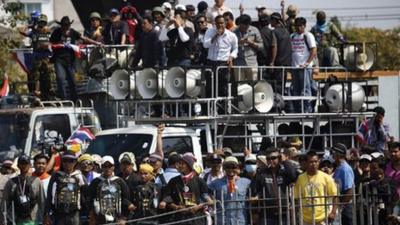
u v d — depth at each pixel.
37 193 33.25
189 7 44.88
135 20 47.41
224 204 34.62
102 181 33.12
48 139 40.12
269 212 34.97
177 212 33.16
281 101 41.25
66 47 45.12
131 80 41.25
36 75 46.16
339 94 42.59
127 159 34.12
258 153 39.47
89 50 45.25
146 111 41.53
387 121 45.88
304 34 43.56
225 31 41.31
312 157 34.44
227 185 34.66
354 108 42.97
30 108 40.88
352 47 45.44
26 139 39.84
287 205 34.41
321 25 47.94
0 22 54.34
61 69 45.03
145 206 33.38
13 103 43.41
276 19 43.25
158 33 42.91
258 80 40.84
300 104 42.50
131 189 33.50
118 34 46.75
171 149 38.41
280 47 42.84
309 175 34.66
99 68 43.81
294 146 38.53
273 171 35.06
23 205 33.06
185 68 39.81
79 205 32.91
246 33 42.41
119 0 64.19
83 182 33.34
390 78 45.84
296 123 42.34
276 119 41.44
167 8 45.09
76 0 66.81
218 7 45.69
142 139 38.12
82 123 41.00
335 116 42.78
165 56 43.00
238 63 42.00
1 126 40.31
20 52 46.78
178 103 40.69
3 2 53.97
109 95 42.78
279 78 42.62
